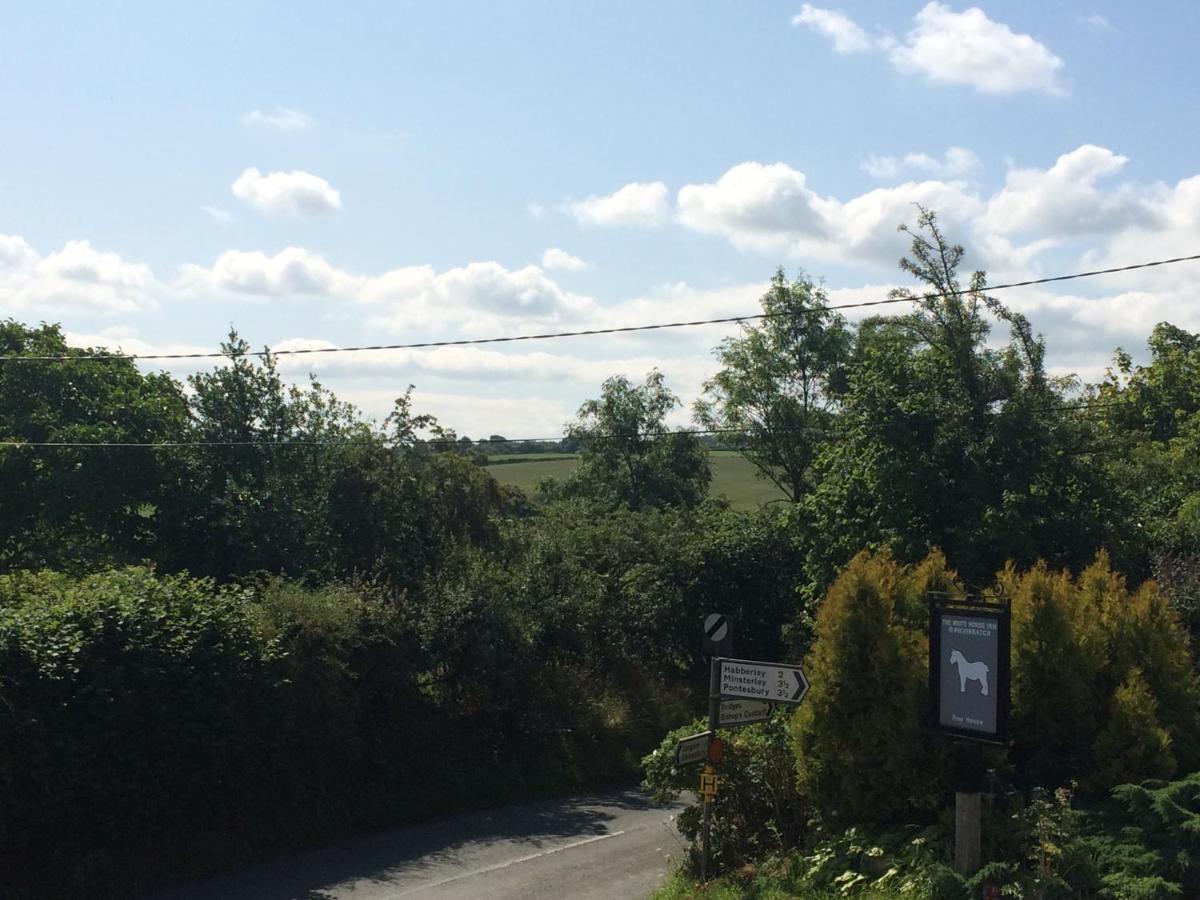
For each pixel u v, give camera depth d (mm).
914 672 10383
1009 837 8875
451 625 19594
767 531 29047
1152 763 9664
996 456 19625
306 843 16016
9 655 12273
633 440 56469
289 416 23844
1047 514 19312
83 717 12773
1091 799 9750
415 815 17953
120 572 15602
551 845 16375
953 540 18734
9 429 24344
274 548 21656
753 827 12125
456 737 20094
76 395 25875
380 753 17766
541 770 20859
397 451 23797
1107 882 8023
